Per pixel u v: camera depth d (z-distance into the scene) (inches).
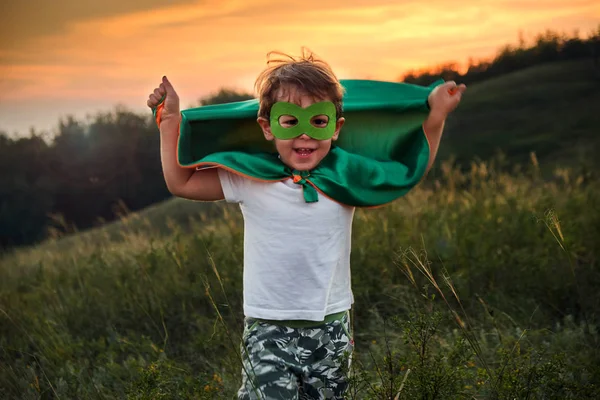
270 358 121.3
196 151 132.0
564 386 128.5
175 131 128.0
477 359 155.7
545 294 202.5
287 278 122.6
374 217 267.7
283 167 124.6
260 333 124.0
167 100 126.5
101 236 394.0
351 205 127.1
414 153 136.6
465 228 235.6
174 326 207.6
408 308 183.6
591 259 219.3
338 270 126.6
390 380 119.1
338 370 125.6
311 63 124.1
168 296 219.0
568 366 138.4
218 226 316.2
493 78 1450.5
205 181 129.3
